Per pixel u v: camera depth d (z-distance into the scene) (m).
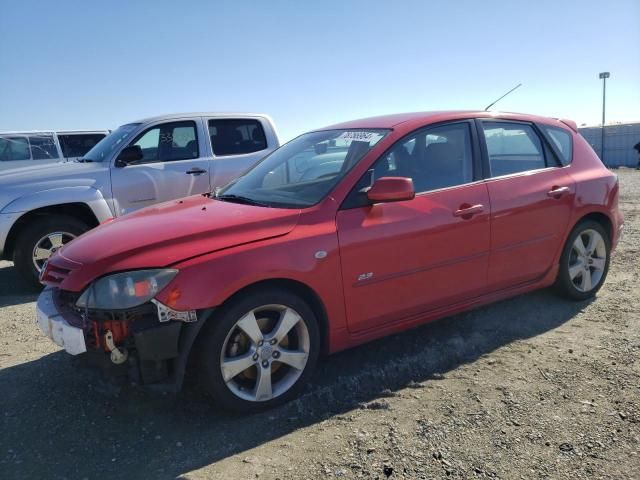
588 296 4.80
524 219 4.17
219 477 2.58
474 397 3.21
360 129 4.07
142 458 2.78
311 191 3.58
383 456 2.67
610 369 3.47
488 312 4.59
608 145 30.33
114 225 3.54
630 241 7.17
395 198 3.33
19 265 5.93
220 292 2.90
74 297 3.01
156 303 2.82
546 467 2.54
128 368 2.88
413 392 3.32
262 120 7.70
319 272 3.23
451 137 4.04
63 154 13.70
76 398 3.42
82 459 2.79
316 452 2.74
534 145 4.50
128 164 6.55
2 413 3.26
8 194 5.86
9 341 4.46
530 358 3.72
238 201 3.84
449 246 3.77
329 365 3.72
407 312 3.69
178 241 3.02
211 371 2.97
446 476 2.50
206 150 7.10
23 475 2.67
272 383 3.22
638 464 2.53
